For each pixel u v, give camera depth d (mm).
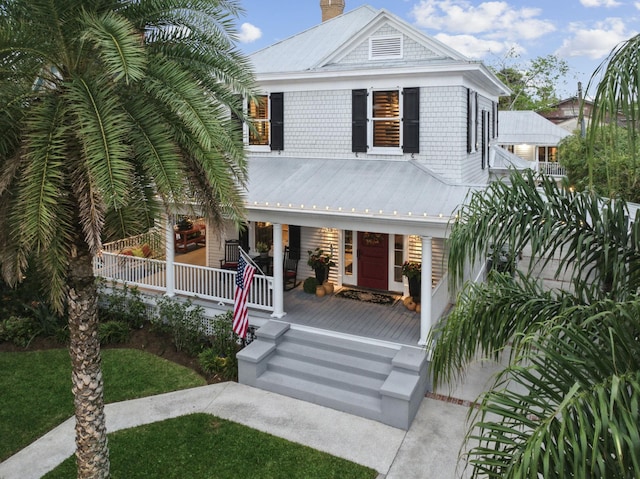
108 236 6629
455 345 5066
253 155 14812
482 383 10359
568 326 3623
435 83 12562
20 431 8734
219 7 6863
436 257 13266
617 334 3426
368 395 9562
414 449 8234
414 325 11516
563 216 4965
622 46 3781
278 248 11711
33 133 5516
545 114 48844
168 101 5941
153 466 7770
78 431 6703
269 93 14367
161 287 13492
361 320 11852
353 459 7969
